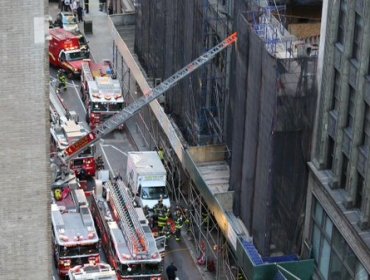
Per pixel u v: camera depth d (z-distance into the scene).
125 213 74.19
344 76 61.38
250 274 65.75
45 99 35.25
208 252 76.12
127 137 95.88
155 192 80.62
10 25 34.06
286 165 65.75
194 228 78.75
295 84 63.72
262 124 65.75
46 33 34.62
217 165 77.06
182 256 77.62
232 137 72.38
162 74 90.56
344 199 62.72
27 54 34.56
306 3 73.88
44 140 35.75
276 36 65.25
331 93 63.53
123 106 95.56
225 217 69.25
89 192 84.00
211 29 76.56
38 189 36.28
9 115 35.16
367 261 59.81
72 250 72.38
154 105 86.81
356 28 60.00
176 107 85.06
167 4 86.19
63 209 75.44
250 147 68.19
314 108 64.69
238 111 70.00
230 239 68.88
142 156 83.38
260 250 67.81
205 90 78.12
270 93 63.91
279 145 65.00
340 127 62.50
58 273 73.31
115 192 76.75
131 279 71.06
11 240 36.69
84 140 79.50
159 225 78.81
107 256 74.81
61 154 78.81
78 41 108.50
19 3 33.88
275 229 67.19
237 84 69.69
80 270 68.62
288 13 74.00
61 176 77.75
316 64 63.81
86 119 98.81
